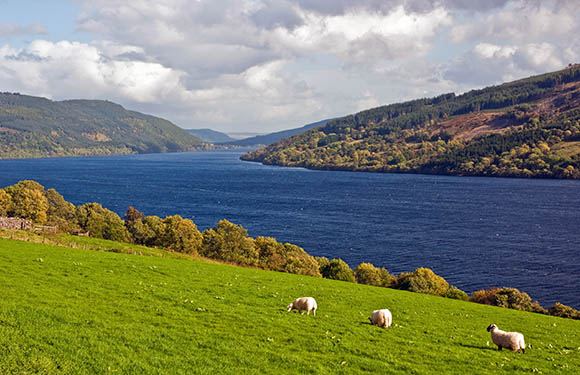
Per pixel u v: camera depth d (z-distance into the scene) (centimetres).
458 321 3572
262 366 2034
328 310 3400
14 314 2247
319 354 2266
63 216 10494
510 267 11775
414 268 11600
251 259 8362
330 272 7969
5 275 3225
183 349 2134
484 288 10106
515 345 2595
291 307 3186
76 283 3266
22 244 4862
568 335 3397
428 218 19400
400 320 3328
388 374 2095
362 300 4050
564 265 11994
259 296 3628
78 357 1870
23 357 1786
